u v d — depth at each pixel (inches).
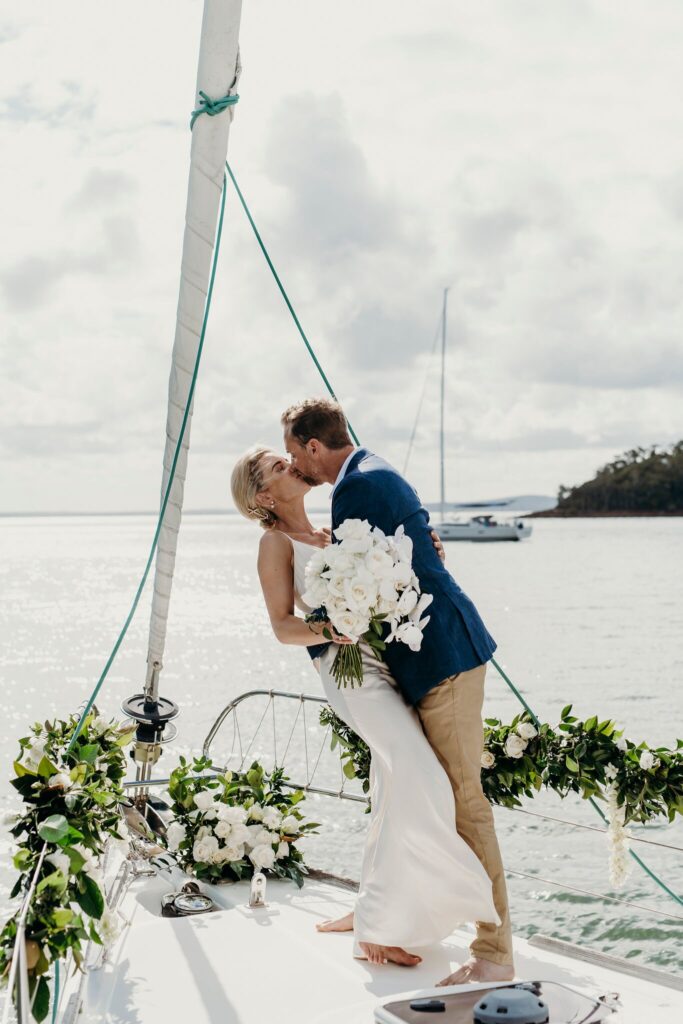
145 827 157.1
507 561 3046.3
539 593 1955.0
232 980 113.5
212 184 126.3
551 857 350.3
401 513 118.3
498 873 116.8
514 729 153.7
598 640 1187.3
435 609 117.9
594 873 331.0
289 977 114.5
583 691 802.8
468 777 118.3
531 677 889.5
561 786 152.3
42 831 96.3
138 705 170.4
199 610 1793.8
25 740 122.6
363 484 118.3
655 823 390.9
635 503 6279.5
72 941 93.1
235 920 134.2
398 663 119.4
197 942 125.4
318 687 809.5
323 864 330.3
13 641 1189.1
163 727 170.1
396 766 116.3
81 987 107.3
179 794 162.2
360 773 166.7
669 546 3988.7
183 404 138.3
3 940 95.9
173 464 136.9
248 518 128.2
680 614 1514.5
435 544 122.6
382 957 118.9
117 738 130.3
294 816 159.9
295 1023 102.6
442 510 4126.5
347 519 117.6
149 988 111.0
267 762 499.8
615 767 147.7
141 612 1663.4
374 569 109.6
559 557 3250.5
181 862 156.4
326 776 467.8
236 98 122.3
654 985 113.5
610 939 270.2
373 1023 84.7
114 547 6560.0
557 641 1176.8
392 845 117.1
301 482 125.8
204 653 1095.0
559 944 126.3
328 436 123.3
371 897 118.6
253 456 126.6
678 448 6146.7
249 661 1023.6
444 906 115.6
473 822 118.2
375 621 113.4
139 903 142.5
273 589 123.5
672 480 6210.6
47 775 105.5
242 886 152.8
